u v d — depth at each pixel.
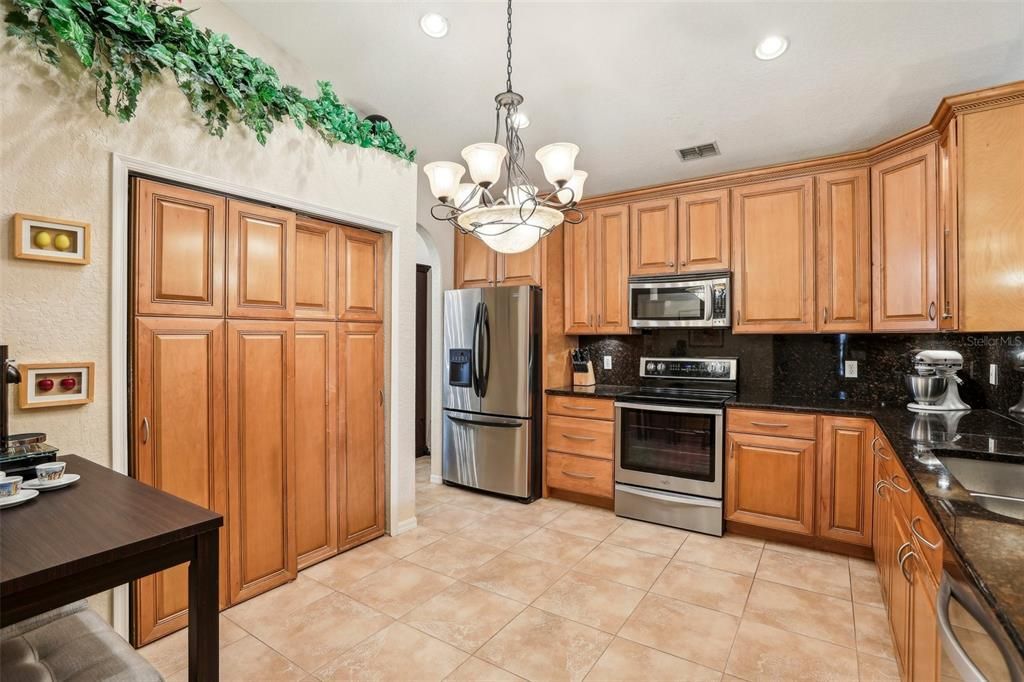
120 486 1.31
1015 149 2.04
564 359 4.12
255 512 2.34
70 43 1.70
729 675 1.83
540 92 2.72
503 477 3.84
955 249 2.15
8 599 0.84
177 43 1.95
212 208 2.16
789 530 2.96
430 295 5.35
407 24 2.27
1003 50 2.17
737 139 3.07
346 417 2.85
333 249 2.77
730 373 3.62
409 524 3.19
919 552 1.43
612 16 2.13
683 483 3.24
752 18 2.09
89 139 1.77
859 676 1.82
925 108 2.63
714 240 3.43
